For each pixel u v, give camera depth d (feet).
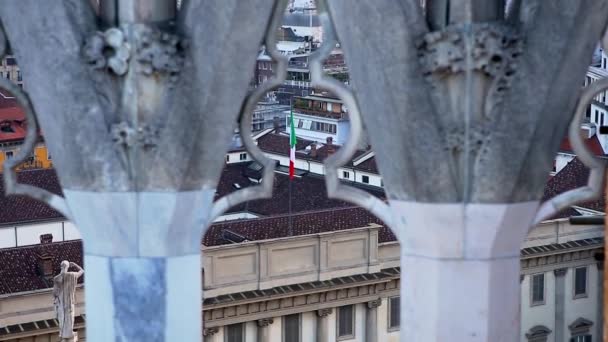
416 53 43.50
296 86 613.11
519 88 43.62
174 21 44.11
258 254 272.92
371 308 286.66
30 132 45.47
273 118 554.46
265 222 285.43
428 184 44.57
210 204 45.47
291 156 300.61
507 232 45.32
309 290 277.23
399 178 45.29
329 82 45.98
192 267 45.68
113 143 43.73
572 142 45.62
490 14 43.98
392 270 289.94
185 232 45.29
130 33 42.98
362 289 285.02
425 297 45.93
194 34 43.60
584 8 43.62
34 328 244.01
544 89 43.88
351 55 45.11
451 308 45.57
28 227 377.71
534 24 43.39
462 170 44.19
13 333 242.17
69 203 45.57
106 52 43.29
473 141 43.68
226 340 271.28
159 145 43.83
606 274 41.47
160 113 43.68
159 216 44.55
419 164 44.47
